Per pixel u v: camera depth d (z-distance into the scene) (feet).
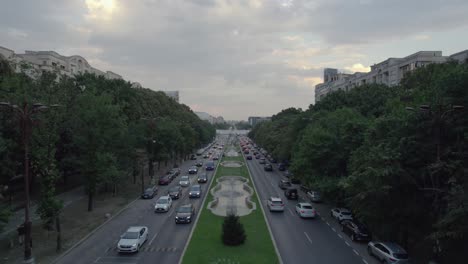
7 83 124.36
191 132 343.05
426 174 81.66
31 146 102.58
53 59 301.84
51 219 93.09
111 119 141.69
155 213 139.64
